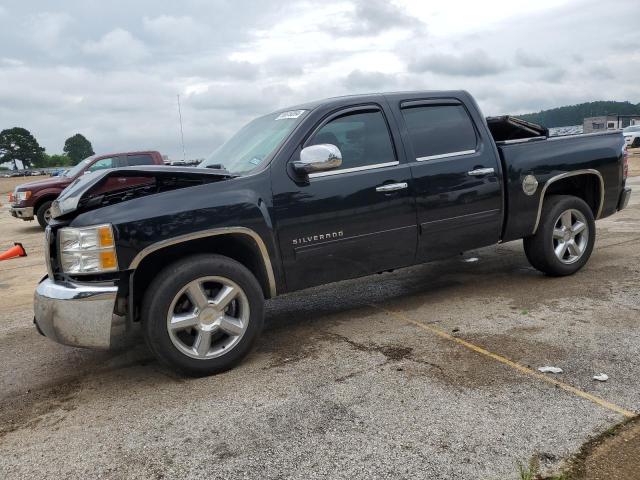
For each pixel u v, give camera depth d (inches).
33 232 525.0
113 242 134.5
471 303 195.3
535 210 204.4
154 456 109.5
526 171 200.2
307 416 120.5
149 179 162.1
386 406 122.3
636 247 268.4
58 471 107.0
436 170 181.2
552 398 121.1
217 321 145.6
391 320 183.3
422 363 144.7
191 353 143.1
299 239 158.7
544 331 161.6
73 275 138.8
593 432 107.0
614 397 120.0
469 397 123.9
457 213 186.1
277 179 156.3
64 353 173.8
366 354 154.1
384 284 232.4
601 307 179.8
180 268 139.9
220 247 156.4
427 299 205.3
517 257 263.9
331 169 164.1
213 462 105.7
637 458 98.0
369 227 169.3
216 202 146.0
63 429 123.7
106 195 148.1
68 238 137.2
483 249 289.4
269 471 101.3
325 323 186.1
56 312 135.7
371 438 109.8
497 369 137.8
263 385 138.3
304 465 102.3
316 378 140.2
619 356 140.9
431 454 103.0
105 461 109.1
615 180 225.3
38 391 145.9
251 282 149.3
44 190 522.9
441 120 189.6
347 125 171.5
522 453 101.6
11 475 106.7
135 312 152.2
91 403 136.1
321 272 164.7
